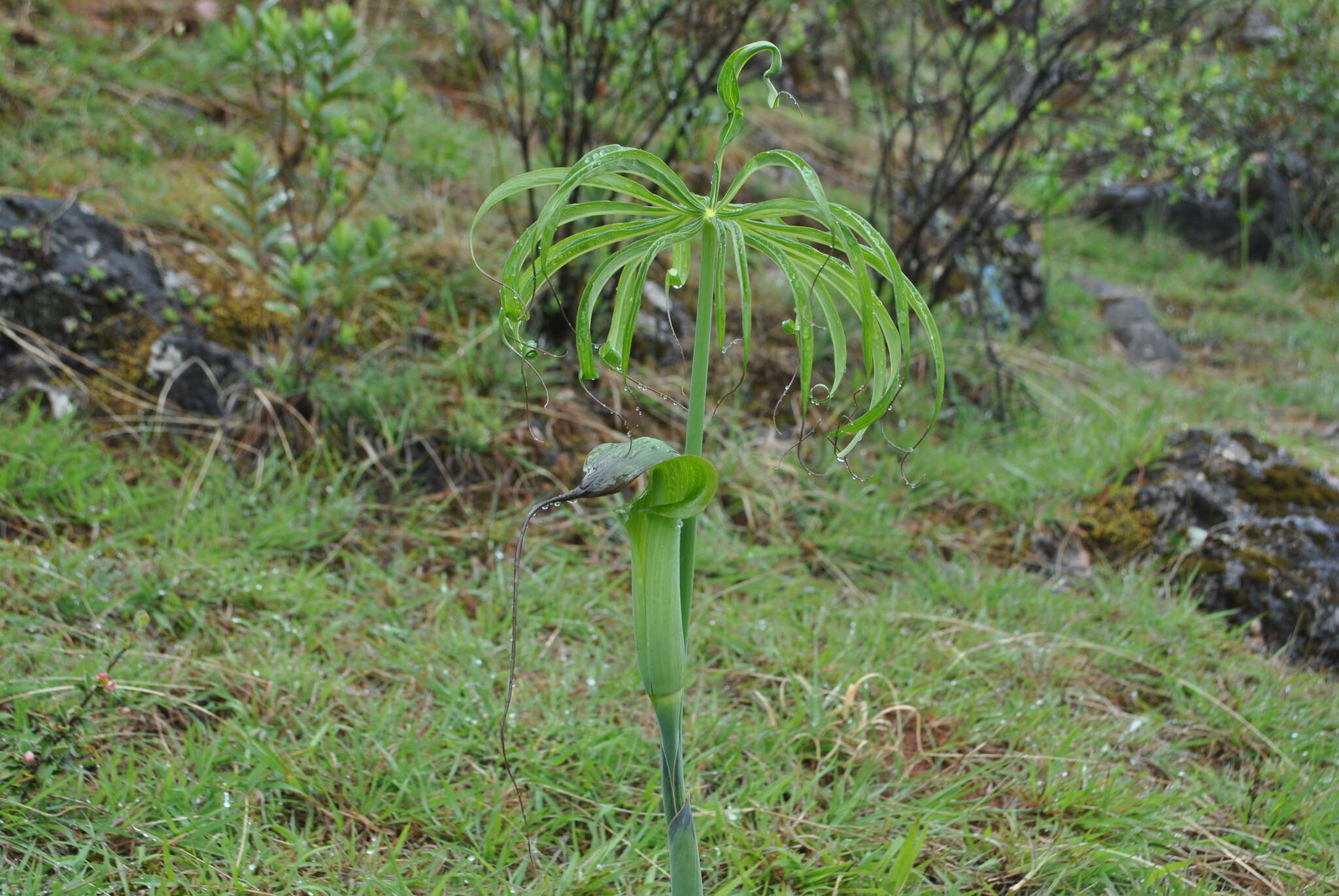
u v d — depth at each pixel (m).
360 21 3.10
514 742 2.07
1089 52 3.96
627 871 1.74
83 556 2.36
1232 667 2.61
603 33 3.35
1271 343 5.31
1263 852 1.99
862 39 5.09
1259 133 5.59
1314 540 2.98
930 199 4.20
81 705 1.90
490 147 4.38
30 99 3.62
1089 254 6.29
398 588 2.55
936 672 2.43
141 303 3.07
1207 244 6.66
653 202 1.17
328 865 1.72
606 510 3.05
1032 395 4.11
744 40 3.87
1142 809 2.01
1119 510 3.29
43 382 2.83
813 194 1.03
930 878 1.85
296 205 3.69
